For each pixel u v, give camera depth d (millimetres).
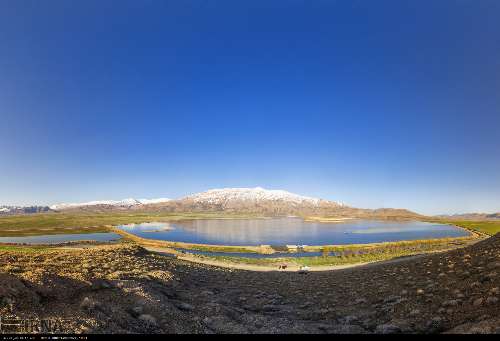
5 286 19312
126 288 25328
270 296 34281
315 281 44094
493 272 27391
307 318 26781
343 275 47812
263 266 73750
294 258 89062
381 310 26109
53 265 29734
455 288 26719
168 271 39156
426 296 26578
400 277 35969
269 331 22359
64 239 151375
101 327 18469
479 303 22234
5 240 145000
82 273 27672
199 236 185750
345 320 25203
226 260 79375
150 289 26906
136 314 21562
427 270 35969
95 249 51938
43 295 20453
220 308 26469
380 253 99875
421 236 173875
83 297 21953
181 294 30062
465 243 122625
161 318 21812
